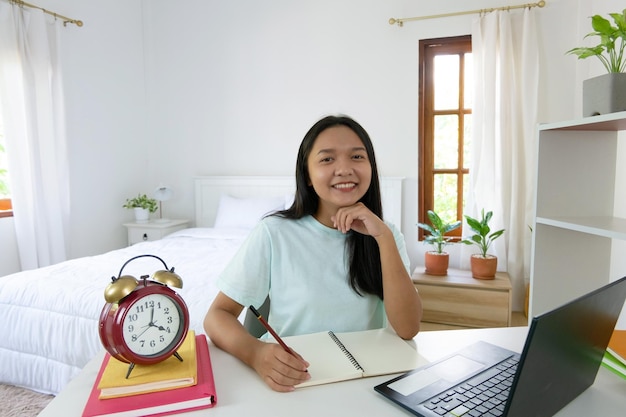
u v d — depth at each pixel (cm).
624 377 80
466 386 74
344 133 100
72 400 71
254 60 366
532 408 62
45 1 305
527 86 288
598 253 125
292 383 74
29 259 288
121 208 378
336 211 105
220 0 371
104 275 200
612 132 123
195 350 84
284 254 104
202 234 311
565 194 123
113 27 364
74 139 333
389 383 75
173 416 66
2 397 186
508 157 296
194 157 392
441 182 330
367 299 106
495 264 277
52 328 176
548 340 58
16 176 281
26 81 284
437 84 324
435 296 276
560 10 288
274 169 368
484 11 299
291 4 351
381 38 329
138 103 393
